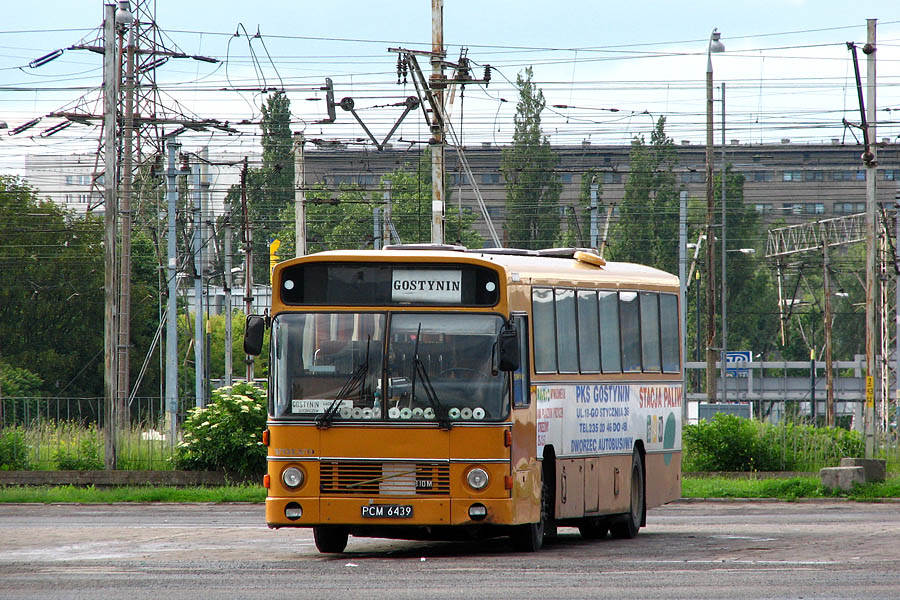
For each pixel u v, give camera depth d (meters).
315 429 59.16
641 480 77.44
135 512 98.56
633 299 77.31
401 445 58.78
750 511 97.25
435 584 48.62
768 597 44.44
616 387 73.88
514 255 65.69
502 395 59.16
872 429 120.12
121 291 149.75
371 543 71.94
